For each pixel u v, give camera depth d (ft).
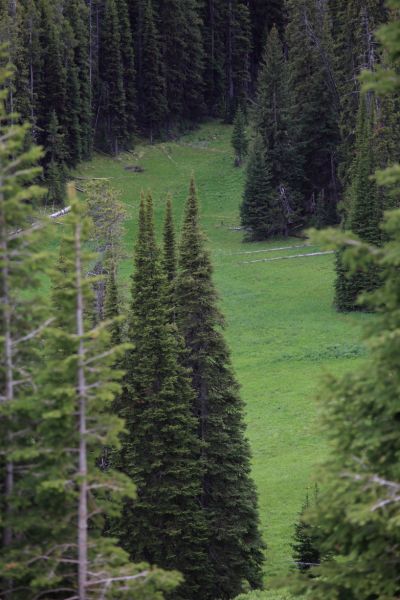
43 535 76.18
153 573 72.33
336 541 71.05
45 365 80.28
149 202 165.07
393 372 66.49
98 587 73.87
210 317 165.99
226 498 159.53
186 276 166.09
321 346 325.01
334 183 492.54
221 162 627.05
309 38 499.92
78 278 74.54
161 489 147.95
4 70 79.56
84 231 75.61
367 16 456.04
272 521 204.74
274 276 420.36
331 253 444.14
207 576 150.71
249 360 322.75
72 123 565.94
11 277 76.28
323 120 492.95
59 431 73.56
